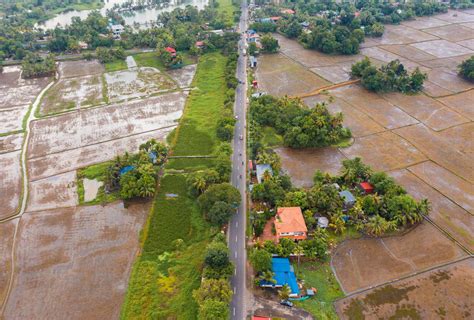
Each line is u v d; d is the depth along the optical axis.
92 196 101.75
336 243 85.94
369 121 137.00
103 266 81.12
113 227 91.56
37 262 82.25
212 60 192.50
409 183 105.25
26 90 164.25
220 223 88.88
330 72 179.12
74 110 145.88
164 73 179.00
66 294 75.12
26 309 72.31
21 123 137.50
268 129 131.12
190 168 111.62
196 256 82.88
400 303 73.12
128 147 122.25
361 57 196.75
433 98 153.75
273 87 163.00
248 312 70.50
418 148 121.12
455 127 132.88
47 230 90.81
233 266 77.56
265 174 98.31
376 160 115.25
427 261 82.12
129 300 73.56
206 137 126.69
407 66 183.50
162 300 73.38
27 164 115.12
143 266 80.75
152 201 99.38
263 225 88.44
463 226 91.31
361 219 90.12
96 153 119.75
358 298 74.00
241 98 153.25
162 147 115.31
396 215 88.50
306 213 88.88
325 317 69.81
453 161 114.88
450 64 186.25
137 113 143.00
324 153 118.75
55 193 103.06
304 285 75.75
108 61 192.25
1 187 105.62
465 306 72.75
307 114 126.56
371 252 84.19
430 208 93.12
